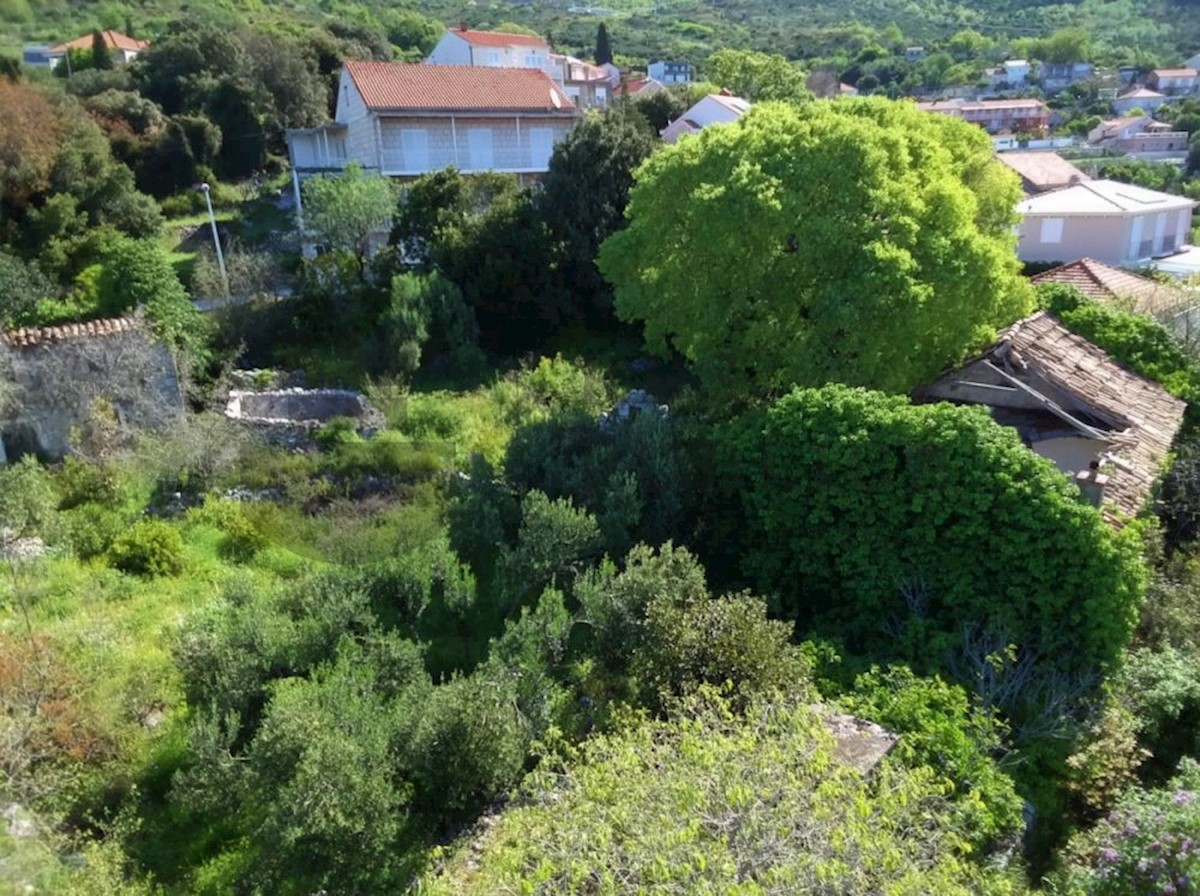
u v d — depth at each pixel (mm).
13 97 28203
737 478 12414
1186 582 11375
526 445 13734
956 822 7031
